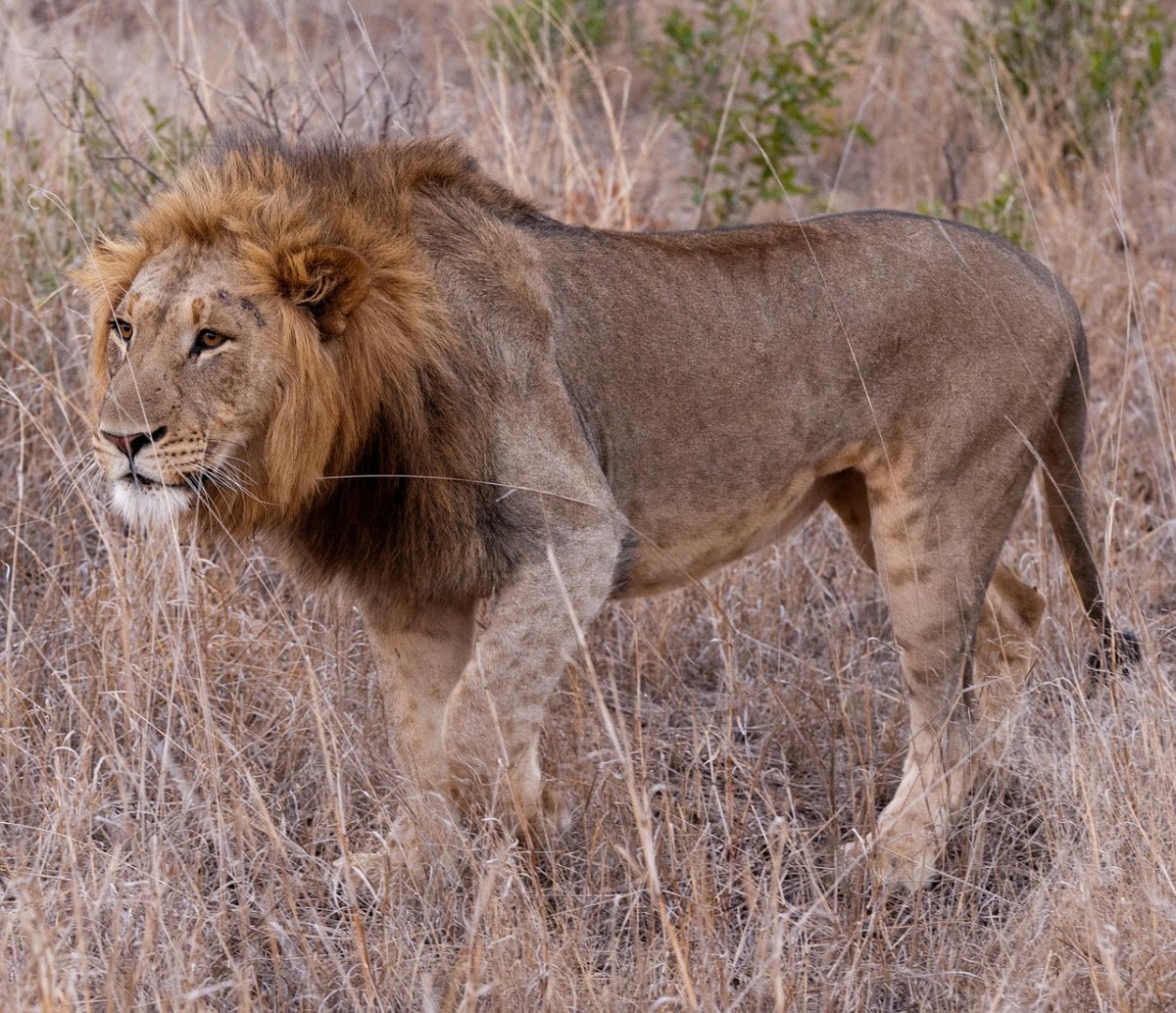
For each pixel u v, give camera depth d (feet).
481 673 21.33
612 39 57.31
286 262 19.98
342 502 22.08
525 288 21.97
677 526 23.82
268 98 33.91
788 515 25.41
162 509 19.76
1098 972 19.11
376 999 18.86
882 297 23.91
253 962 19.83
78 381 31.40
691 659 29.27
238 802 20.97
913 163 50.19
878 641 28.50
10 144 35.70
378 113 37.17
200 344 19.81
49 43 43.45
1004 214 40.63
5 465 30.73
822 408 23.98
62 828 20.84
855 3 59.11
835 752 25.50
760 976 18.63
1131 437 35.04
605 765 23.54
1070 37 51.08
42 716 24.38
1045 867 23.06
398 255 20.99
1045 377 24.73
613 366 22.75
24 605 28.07
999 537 25.14
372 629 23.39
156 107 41.16
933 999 20.21
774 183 44.06
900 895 23.18
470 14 60.03
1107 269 40.88
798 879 23.32
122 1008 17.56
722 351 23.36
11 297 32.63
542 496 21.39
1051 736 25.13
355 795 24.14
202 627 25.41
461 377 21.21
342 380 20.83
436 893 21.36
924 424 24.17
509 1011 18.51
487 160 37.73
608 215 36.86
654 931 21.35
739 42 55.67
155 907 18.48
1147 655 23.81
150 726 22.98
